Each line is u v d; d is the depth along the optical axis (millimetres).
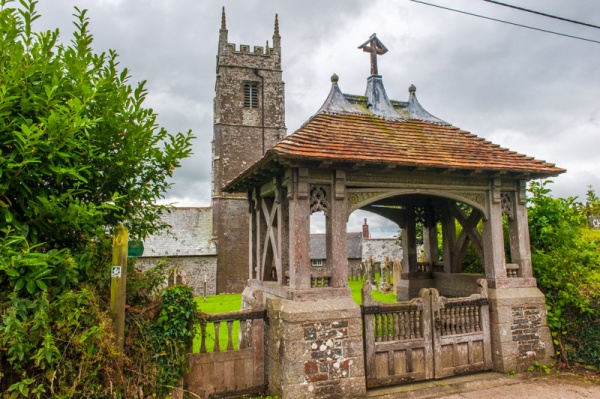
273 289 7203
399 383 6824
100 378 4688
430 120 9102
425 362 7027
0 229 4305
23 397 4270
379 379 6699
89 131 5203
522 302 7586
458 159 7316
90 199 5496
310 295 6297
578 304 7727
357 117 8289
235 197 30203
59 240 5102
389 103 8969
